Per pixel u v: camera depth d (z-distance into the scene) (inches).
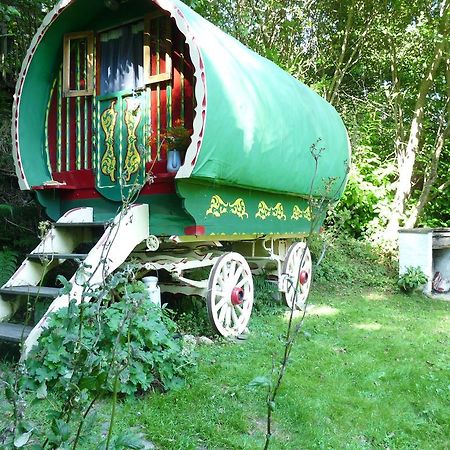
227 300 206.1
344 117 441.7
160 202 187.5
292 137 226.5
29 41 289.0
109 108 203.3
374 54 460.4
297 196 257.4
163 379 138.3
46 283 225.9
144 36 196.7
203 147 168.2
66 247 195.0
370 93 477.4
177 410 127.1
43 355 120.3
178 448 109.4
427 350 185.2
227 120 178.1
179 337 158.1
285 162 221.5
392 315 251.4
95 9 203.3
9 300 168.9
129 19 200.8
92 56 207.3
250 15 424.8
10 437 66.0
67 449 63.4
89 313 81.9
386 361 172.1
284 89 235.6
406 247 329.7
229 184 194.9
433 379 154.6
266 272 273.4
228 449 111.0
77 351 69.5
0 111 285.0
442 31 400.8
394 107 450.3
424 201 419.8
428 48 429.1
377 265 372.2
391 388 149.0
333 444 114.9
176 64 191.6
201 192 184.5
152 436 114.1
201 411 126.9
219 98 174.6
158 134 189.5
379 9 438.6
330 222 403.2
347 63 456.4
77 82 212.7
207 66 172.4
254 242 257.9
